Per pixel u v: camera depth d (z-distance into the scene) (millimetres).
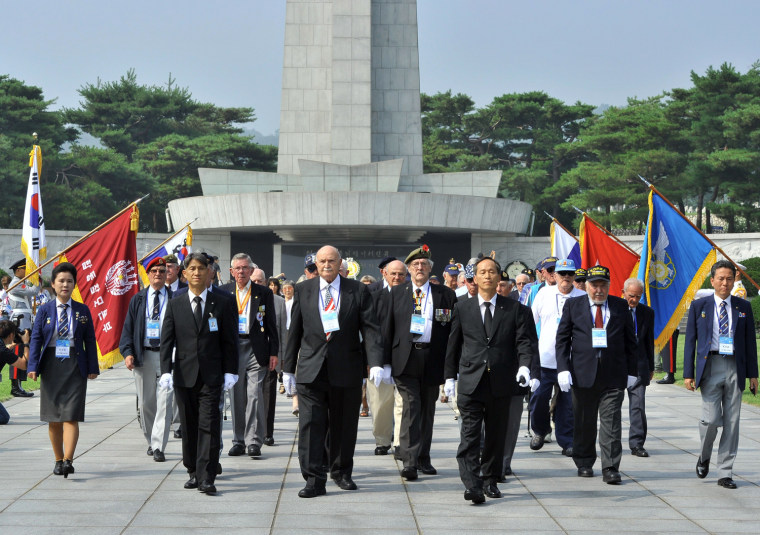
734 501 10688
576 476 12219
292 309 11219
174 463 12789
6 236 58531
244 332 13539
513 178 91938
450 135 102500
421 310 12094
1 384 24672
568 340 12148
